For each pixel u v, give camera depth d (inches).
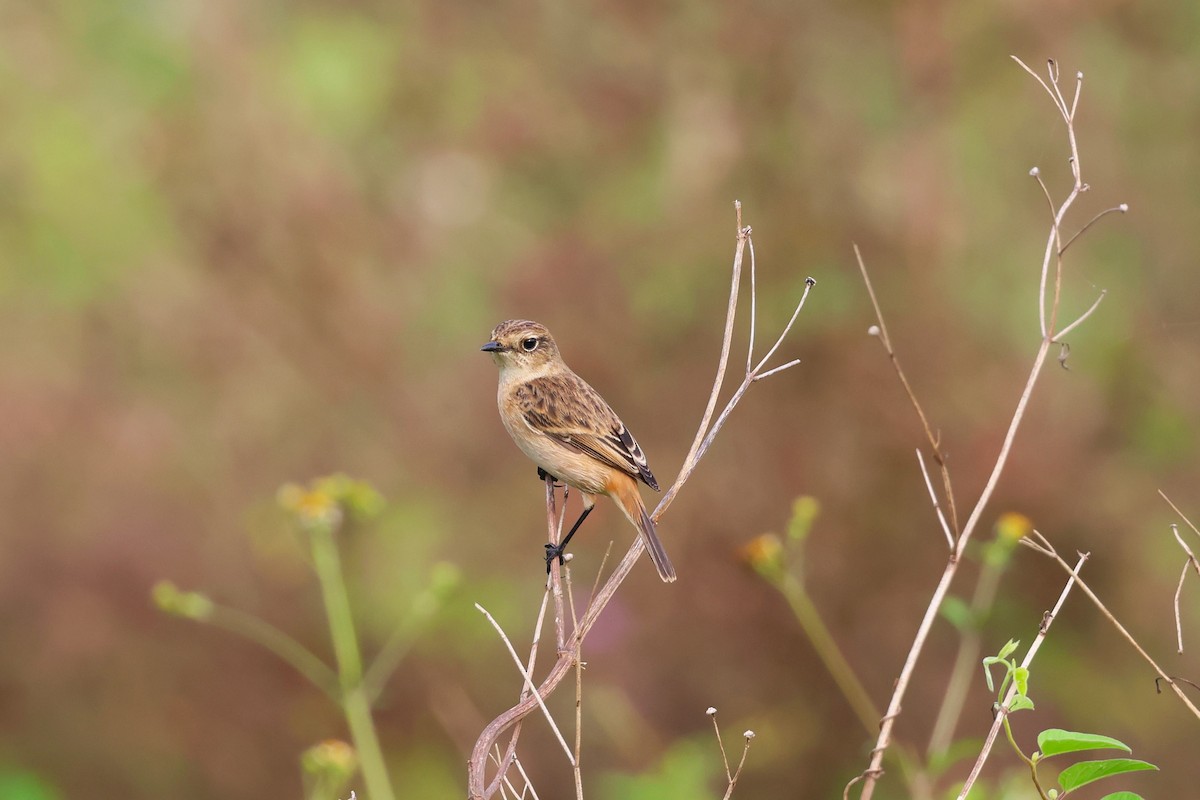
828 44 573.6
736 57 569.0
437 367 574.6
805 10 573.0
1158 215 581.3
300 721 477.4
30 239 601.0
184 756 475.5
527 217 606.2
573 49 631.2
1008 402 520.1
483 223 602.9
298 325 577.3
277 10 678.5
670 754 409.4
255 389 567.2
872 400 513.3
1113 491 515.2
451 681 488.7
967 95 583.5
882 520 500.4
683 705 472.4
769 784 459.8
